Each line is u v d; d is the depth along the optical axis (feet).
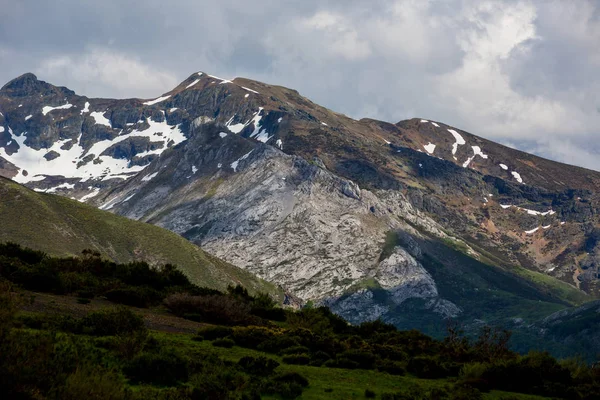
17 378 88.22
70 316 177.47
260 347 198.70
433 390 154.20
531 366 186.09
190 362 139.54
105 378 94.38
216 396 119.75
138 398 101.35
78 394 90.99
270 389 137.69
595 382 192.24
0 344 91.86
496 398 164.86
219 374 133.80
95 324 168.14
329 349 206.08
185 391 117.19
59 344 113.60
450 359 223.30
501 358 221.66
